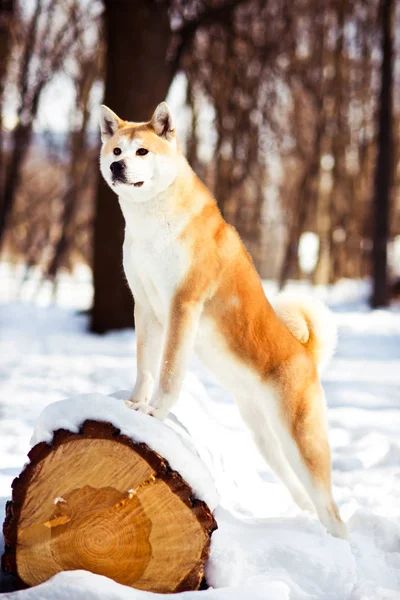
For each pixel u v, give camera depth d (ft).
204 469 11.61
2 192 63.98
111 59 45.19
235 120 59.47
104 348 41.09
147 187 13.74
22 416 23.82
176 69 48.19
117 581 11.06
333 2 64.44
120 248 46.80
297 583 11.45
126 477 10.97
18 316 53.16
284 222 92.73
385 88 66.18
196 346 14.38
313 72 66.13
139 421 11.16
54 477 11.02
